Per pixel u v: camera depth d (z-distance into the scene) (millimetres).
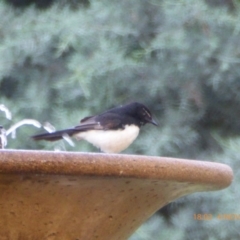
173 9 12414
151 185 4934
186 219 11781
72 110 12188
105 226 5094
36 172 4461
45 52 12727
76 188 4730
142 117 9094
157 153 11898
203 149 12672
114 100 12273
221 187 5387
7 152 4422
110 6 12539
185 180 4941
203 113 12547
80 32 12109
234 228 11555
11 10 13219
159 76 12414
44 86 12664
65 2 13648
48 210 4824
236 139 12125
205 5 12414
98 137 8758
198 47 12367
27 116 12500
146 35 12586
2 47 12617
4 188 4637
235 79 12508
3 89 13031
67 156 4484
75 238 5016
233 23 12328
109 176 4598
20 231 4871
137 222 5348
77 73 11898
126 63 12102
